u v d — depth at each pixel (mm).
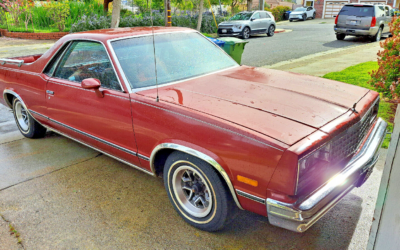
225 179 2283
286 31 20859
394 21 5352
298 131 2131
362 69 7797
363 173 2469
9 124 5559
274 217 2082
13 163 4043
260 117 2309
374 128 2885
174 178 2719
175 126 2516
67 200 3207
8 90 4520
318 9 34406
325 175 2223
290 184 1979
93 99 3195
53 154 4273
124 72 3004
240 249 2475
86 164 3963
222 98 2660
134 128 2857
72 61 3551
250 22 16969
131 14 19500
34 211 3045
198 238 2613
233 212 2475
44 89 3852
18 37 16688
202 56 3566
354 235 2557
